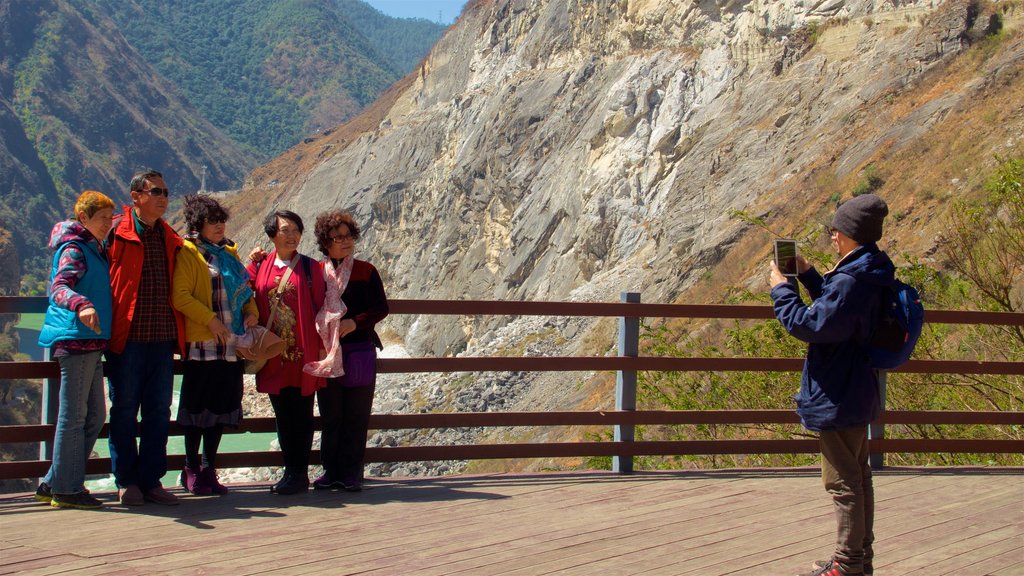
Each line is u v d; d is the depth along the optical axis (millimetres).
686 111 46406
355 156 81500
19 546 5344
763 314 8047
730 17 47125
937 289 11984
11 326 82125
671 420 7840
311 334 6590
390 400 39656
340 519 6086
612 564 5223
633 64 51250
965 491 7281
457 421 7465
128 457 6344
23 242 197000
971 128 29359
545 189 53250
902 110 33656
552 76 58438
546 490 7082
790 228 32312
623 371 7824
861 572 4836
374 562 5160
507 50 68500
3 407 48000
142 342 6242
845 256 4723
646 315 7789
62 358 5988
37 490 6426
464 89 73500
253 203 114375
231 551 5305
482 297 56875
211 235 6461
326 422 6926
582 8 58219
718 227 37312
